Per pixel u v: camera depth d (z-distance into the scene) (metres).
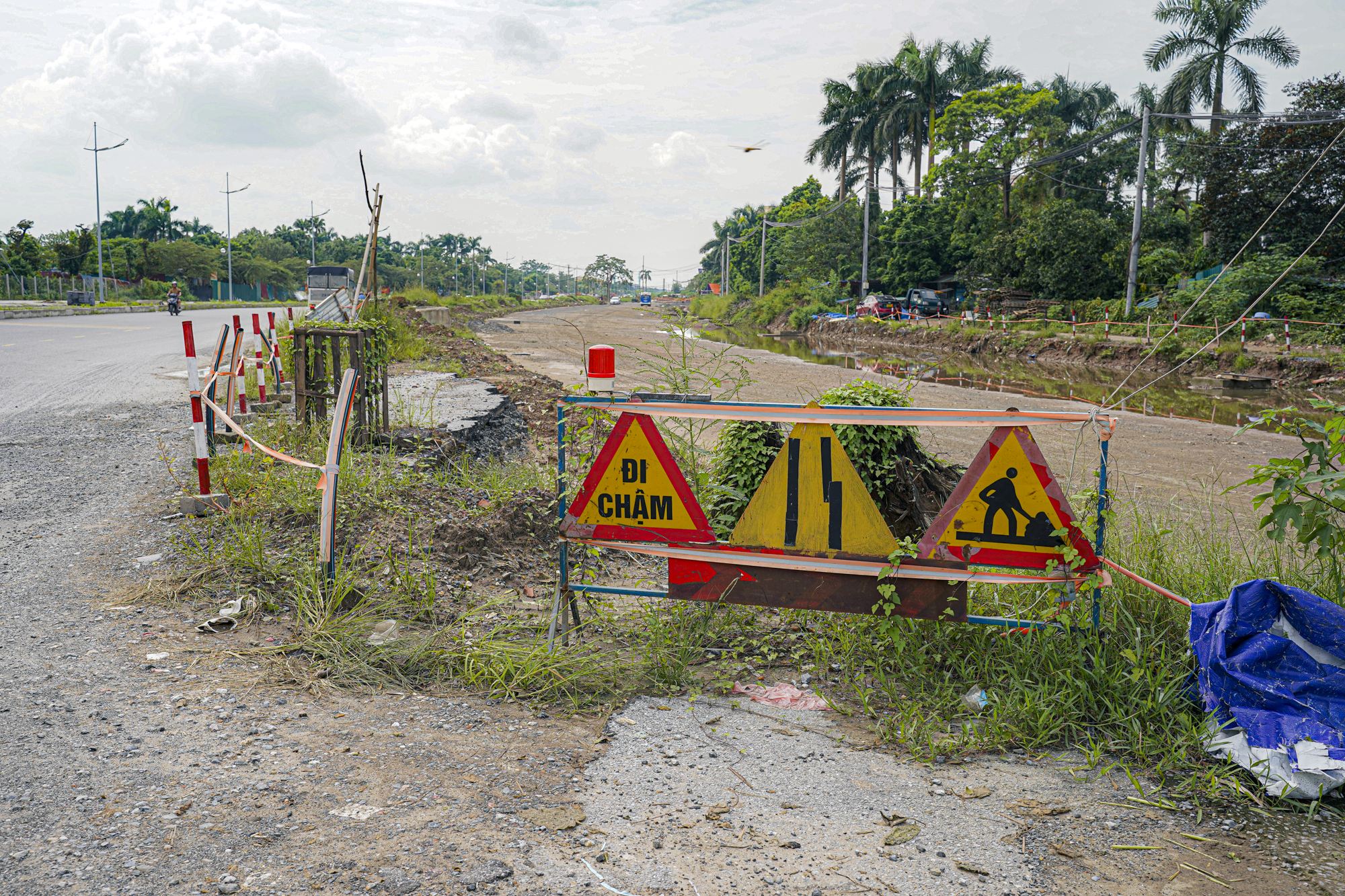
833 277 59.75
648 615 5.10
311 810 2.97
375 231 9.59
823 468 4.32
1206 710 3.71
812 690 4.38
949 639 4.59
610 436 4.60
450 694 4.12
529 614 5.28
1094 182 48.09
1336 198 30.20
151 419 10.29
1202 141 35.06
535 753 3.53
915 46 59.47
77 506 6.66
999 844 2.96
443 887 2.57
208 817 2.88
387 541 5.81
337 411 4.97
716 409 4.34
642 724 3.90
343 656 4.32
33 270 60.12
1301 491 4.27
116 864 2.60
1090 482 10.20
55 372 14.73
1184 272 36.31
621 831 2.96
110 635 4.44
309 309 14.82
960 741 3.75
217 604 4.90
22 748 3.27
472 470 8.62
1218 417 16.39
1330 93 30.23
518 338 35.59
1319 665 3.60
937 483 6.23
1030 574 4.18
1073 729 3.86
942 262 53.00
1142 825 3.10
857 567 4.29
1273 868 2.84
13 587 5.04
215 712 3.68
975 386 21.47
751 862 2.80
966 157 49.88
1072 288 39.28
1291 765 3.27
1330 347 23.61
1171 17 40.81
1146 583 4.29
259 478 6.91
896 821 3.10
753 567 4.45
